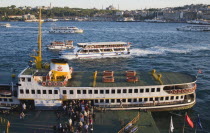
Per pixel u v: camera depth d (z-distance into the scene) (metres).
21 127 44.56
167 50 151.75
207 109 60.69
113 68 105.25
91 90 51.12
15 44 171.25
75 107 49.53
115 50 129.00
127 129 43.34
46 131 43.38
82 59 123.38
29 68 56.88
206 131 50.41
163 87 53.19
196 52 145.38
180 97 55.44
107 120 47.16
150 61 119.06
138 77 57.88
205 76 92.75
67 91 50.88
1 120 46.72
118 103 52.97
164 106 53.72
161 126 51.09
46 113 49.81
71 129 42.47
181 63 115.38
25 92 50.78
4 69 97.25
